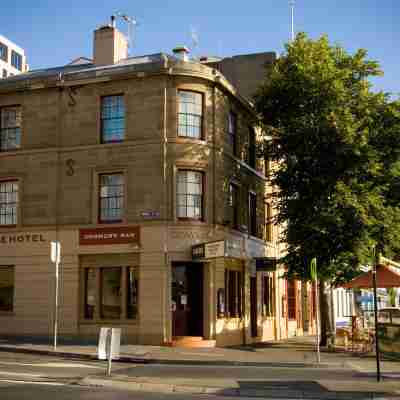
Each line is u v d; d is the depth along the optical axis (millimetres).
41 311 25984
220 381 15227
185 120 25766
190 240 24859
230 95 28188
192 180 25562
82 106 26625
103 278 25609
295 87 26047
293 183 26797
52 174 26609
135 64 25969
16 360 18953
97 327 25125
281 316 35375
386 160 25938
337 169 25438
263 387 14383
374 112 26000
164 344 24016
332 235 24953
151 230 24781
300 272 26047
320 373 17484
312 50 26578
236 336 27578
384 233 25594
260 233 32562
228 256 26641
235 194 28984
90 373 16391
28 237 26594
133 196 25250
